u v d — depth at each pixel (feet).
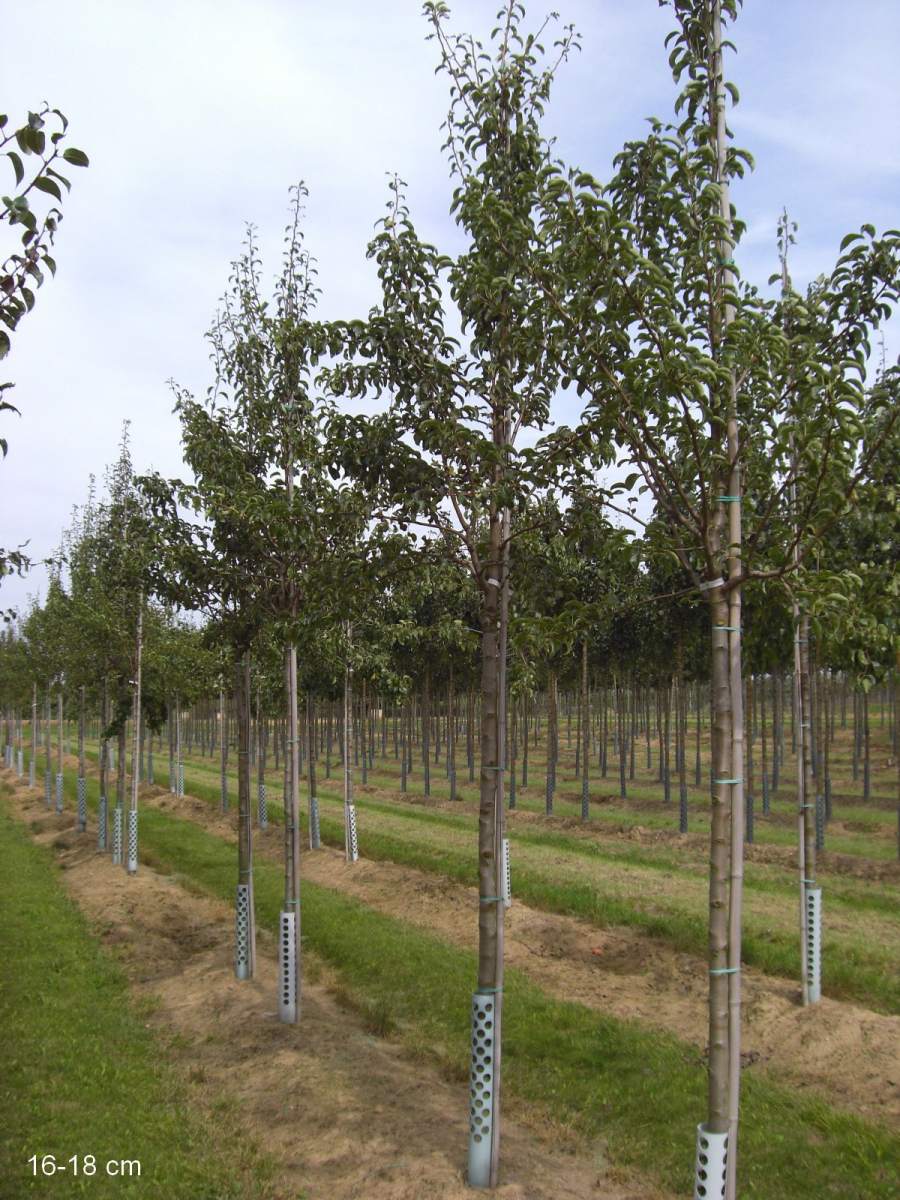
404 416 20.29
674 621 58.08
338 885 47.34
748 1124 20.57
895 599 17.25
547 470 18.47
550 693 69.62
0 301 12.41
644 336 13.09
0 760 148.56
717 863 13.20
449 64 18.52
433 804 77.61
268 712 65.67
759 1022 26.50
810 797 27.63
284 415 28.81
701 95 13.87
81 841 64.34
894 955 31.04
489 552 19.25
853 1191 17.94
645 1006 28.53
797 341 13.47
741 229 13.71
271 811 74.13
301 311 29.78
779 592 15.58
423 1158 18.52
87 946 36.24
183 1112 20.85
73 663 58.65
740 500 14.28
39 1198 16.67
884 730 112.47
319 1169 18.22
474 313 18.38
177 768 96.32
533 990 29.91
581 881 42.80
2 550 15.94
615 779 93.71
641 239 14.16
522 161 18.47
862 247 14.21
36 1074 22.65
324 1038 25.49
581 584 23.82
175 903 43.60
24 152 11.48
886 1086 22.02
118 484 51.06
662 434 13.87
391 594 26.14
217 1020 27.45
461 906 39.96
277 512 23.67
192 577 29.94
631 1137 20.22
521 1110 21.88
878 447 12.67
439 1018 27.89
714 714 13.53
